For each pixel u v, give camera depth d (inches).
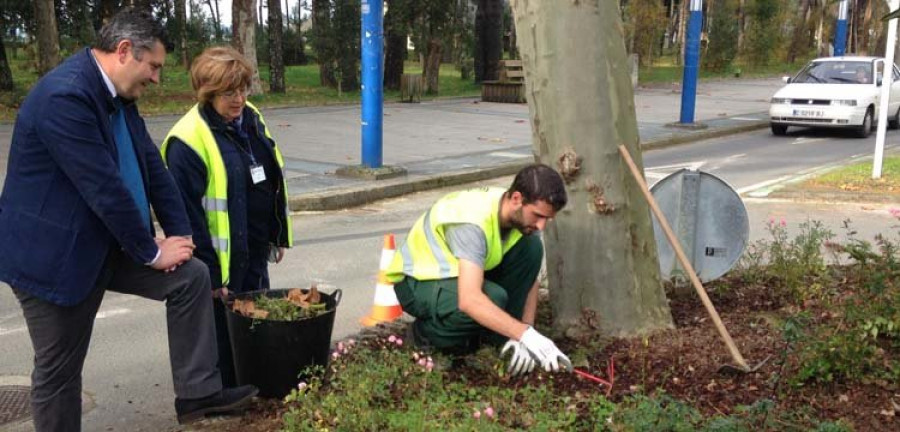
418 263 160.2
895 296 159.9
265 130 161.3
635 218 170.6
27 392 175.5
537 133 171.3
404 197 430.3
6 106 754.8
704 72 1657.2
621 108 166.7
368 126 447.5
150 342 208.7
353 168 450.9
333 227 350.6
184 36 1177.4
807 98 686.5
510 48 1593.3
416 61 1925.4
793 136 713.0
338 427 131.6
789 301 197.8
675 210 199.6
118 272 134.8
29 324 125.5
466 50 1278.3
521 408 137.9
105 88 122.0
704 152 610.2
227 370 161.5
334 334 211.3
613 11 165.2
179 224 138.6
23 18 889.5
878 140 433.1
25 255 119.6
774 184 452.1
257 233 162.2
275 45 1024.2
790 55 2031.3
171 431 156.9
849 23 1868.8
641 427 123.2
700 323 181.6
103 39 121.3
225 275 151.3
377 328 193.2
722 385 147.9
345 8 1077.1
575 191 167.6
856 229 338.6
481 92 1101.7
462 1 1127.6
